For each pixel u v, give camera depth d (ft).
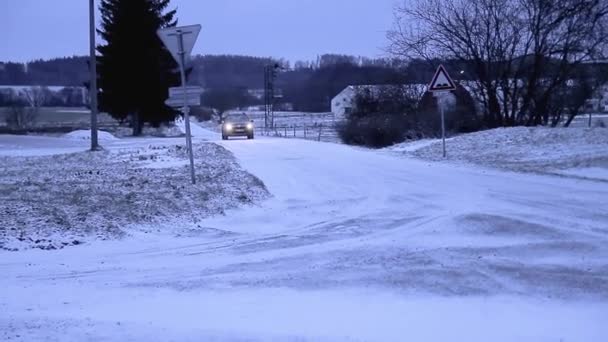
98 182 52.70
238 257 28.91
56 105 447.42
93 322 19.07
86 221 35.53
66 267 27.37
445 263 25.50
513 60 105.29
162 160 75.15
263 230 35.83
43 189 47.98
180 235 34.40
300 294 22.35
